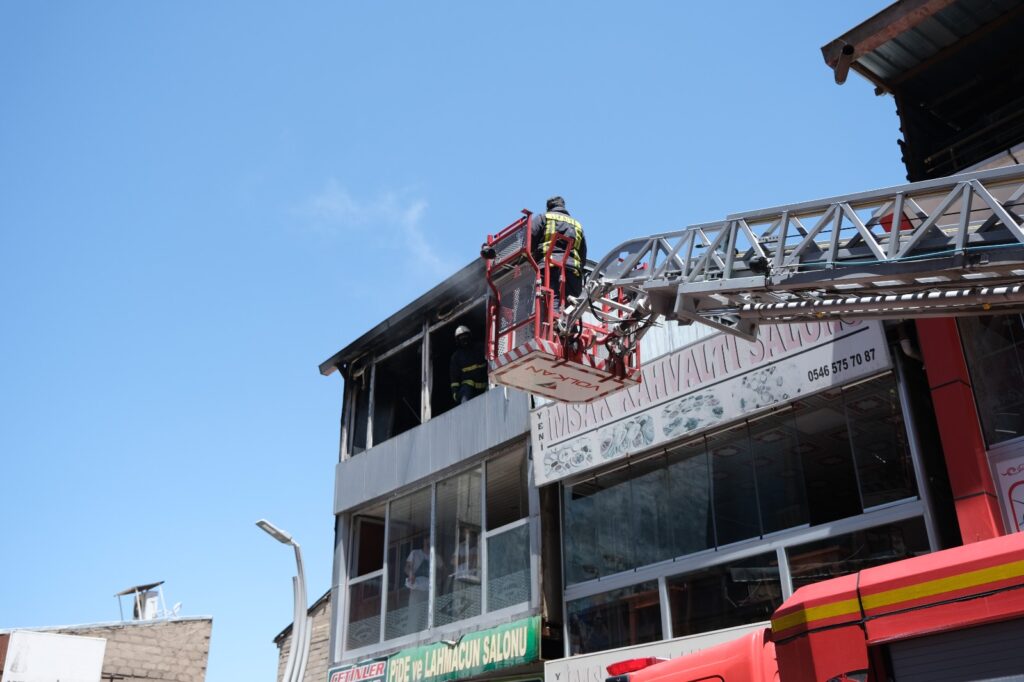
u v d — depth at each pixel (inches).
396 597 619.2
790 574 421.7
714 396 466.0
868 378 414.6
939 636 217.2
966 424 371.6
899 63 450.9
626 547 496.1
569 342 380.8
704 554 458.0
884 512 393.7
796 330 438.0
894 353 406.0
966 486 365.7
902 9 416.5
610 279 364.2
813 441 430.9
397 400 740.7
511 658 515.8
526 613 525.0
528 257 384.5
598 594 499.8
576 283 400.5
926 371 390.0
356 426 723.4
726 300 339.3
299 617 539.5
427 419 648.4
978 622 209.5
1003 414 371.6
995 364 378.9
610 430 512.4
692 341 489.4
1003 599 206.8
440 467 617.6
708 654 284.2
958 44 436.5
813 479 426.0
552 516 543.2
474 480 597.0
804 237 306.2
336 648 645.9
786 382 436.5
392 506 655.8
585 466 520.4
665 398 489.1
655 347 506.3
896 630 221.8
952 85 462.3
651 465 498.6
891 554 388.2
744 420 460.1
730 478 458.9
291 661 530.9
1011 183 268.4
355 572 667.4
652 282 349.7
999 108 455.2
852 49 431.2
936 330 389.7
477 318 679.1
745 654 270.1
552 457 539.2
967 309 284.7
